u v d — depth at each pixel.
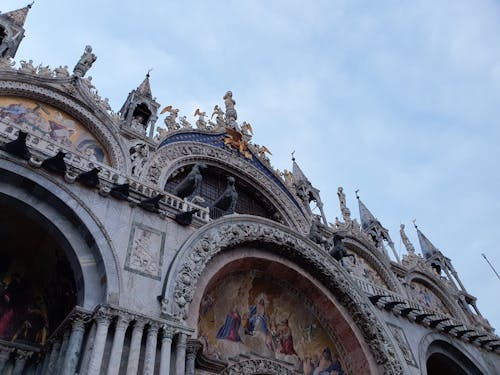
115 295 11.73
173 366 11.59
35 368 13.09
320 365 18.38
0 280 14.12
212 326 16.27
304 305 19.20
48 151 13.59
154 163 20.75
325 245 24.36
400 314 21.88
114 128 19.75
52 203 12.74
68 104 18.95
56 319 13.80
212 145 24.66
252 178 25.36
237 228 16.59
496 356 25.41
